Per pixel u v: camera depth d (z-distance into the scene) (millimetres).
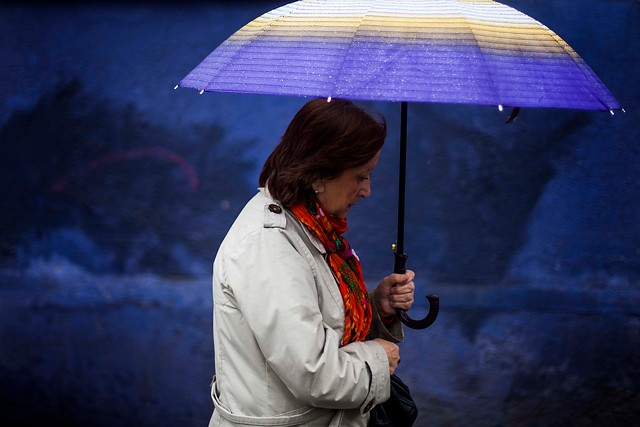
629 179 6070
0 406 6234
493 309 6062
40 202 6355
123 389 6160
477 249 6133
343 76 2564
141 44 6246
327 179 2932
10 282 6316
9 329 6266
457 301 6086
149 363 6160
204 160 6266
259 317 2762
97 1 6242
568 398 5988
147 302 6215
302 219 2936
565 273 6105
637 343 6000
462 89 2533
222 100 6234
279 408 2918
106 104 6293
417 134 6141
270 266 2783
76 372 6203
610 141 6070
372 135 2908
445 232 6148
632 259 6086
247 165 6246
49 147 6340
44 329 6246
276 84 2646
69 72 6305
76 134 6316
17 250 6363
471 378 6000
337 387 2781
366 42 2654
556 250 6109
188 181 6281
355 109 2945
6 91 6352
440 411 5965
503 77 2623
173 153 6277
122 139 6293
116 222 6316
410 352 6035
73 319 6242
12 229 6375
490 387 5988
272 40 2838
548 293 6062
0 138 6367
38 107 6332
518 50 2756
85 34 6277
